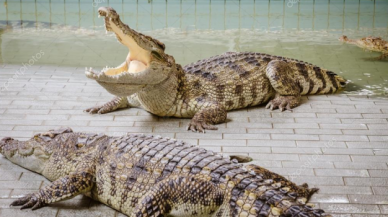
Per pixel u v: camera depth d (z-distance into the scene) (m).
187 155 5.43
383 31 13.13
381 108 8.42
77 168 5.77
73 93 9.02
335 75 9.34
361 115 8.14
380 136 7.38
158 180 5.26
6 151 6.47
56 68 10.27
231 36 12.63
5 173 6.32
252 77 8.52
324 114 8.20
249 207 4.73
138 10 14.76
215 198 4.98
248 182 4.95
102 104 8.56
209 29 13.23
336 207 5.61
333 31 13.20
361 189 5.97
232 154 6.82
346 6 15.41
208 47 11.69
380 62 10.86
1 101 8.53
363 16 14.50
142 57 7.66
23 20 13.81
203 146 7.09
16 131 7.46
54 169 6.04
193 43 11.99
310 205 4.77
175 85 7.96
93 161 5.75
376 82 9.70
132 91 7.62
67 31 12.98
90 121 7.91
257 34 12.84
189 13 14.59
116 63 10.59
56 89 9.16
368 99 8.88
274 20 14.09
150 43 7.48
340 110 8.36
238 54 9.02
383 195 5.85
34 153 6.21
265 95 8.68
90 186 5.67
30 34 12.62
